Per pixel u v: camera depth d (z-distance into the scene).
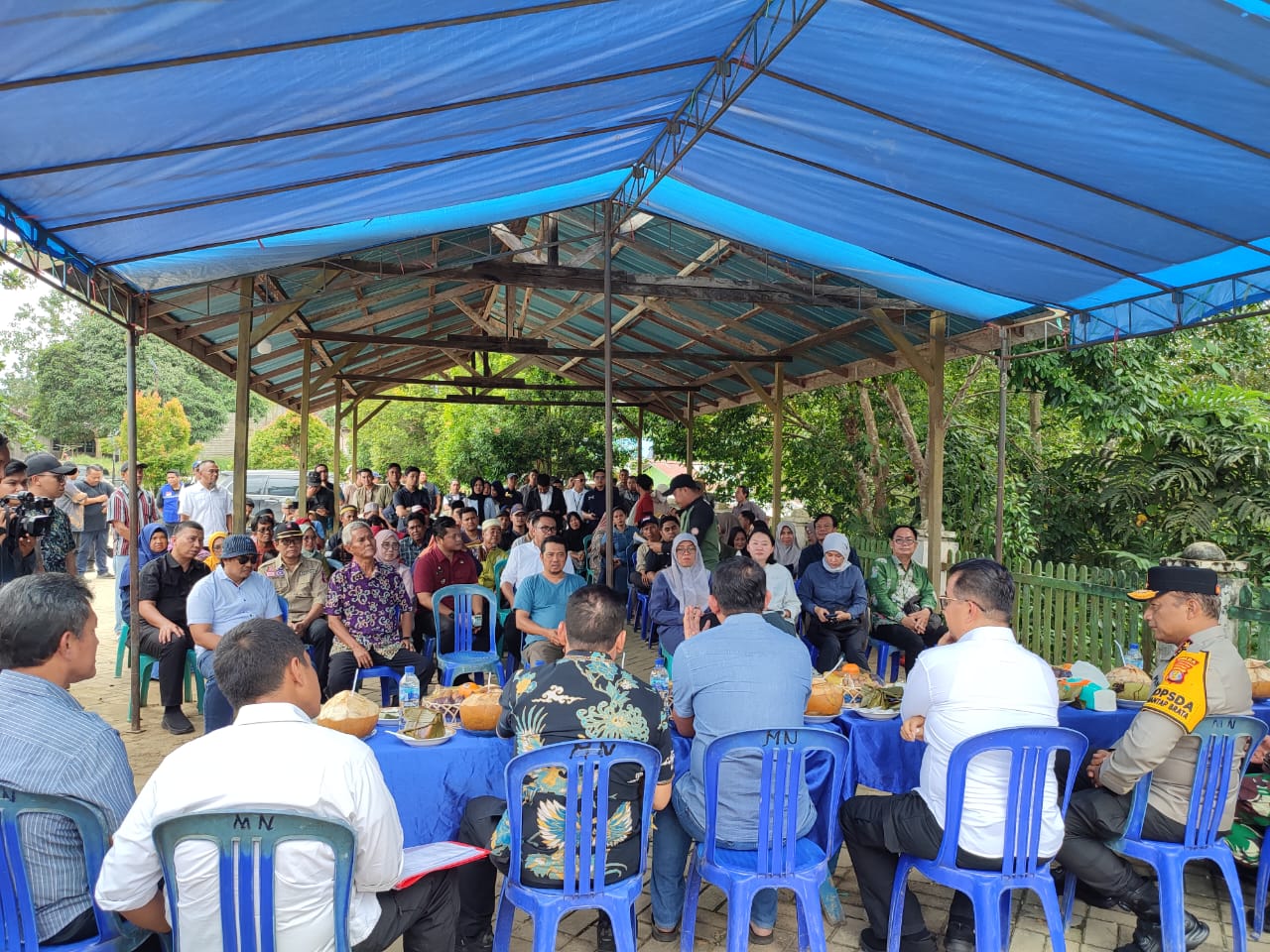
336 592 4.84
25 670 1.90
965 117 3.62
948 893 3.38
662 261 8.68
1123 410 8.85
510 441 21.75
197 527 5.37
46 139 3.03
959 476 11.10
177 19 2.38
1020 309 6.30
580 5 2.90
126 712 5.62
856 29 3.12
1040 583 6.84
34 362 36.81
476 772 2.80
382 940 2.10
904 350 7.61
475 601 5.83
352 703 2.85
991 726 2.54
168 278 5.37
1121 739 2.74
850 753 3.09
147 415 31.45
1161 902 2.69
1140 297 5.38
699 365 13.26
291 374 14.05
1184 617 2.81
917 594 5.96
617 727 2.40
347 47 2.80
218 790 1.72
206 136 3.27
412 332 14.10
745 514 9.09
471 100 3.59
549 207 6.41
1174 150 3.49
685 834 2.94
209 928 1.73
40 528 4.61
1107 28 2.74
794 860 2.54
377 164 4.20
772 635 2.81
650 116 4.61
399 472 13.67
